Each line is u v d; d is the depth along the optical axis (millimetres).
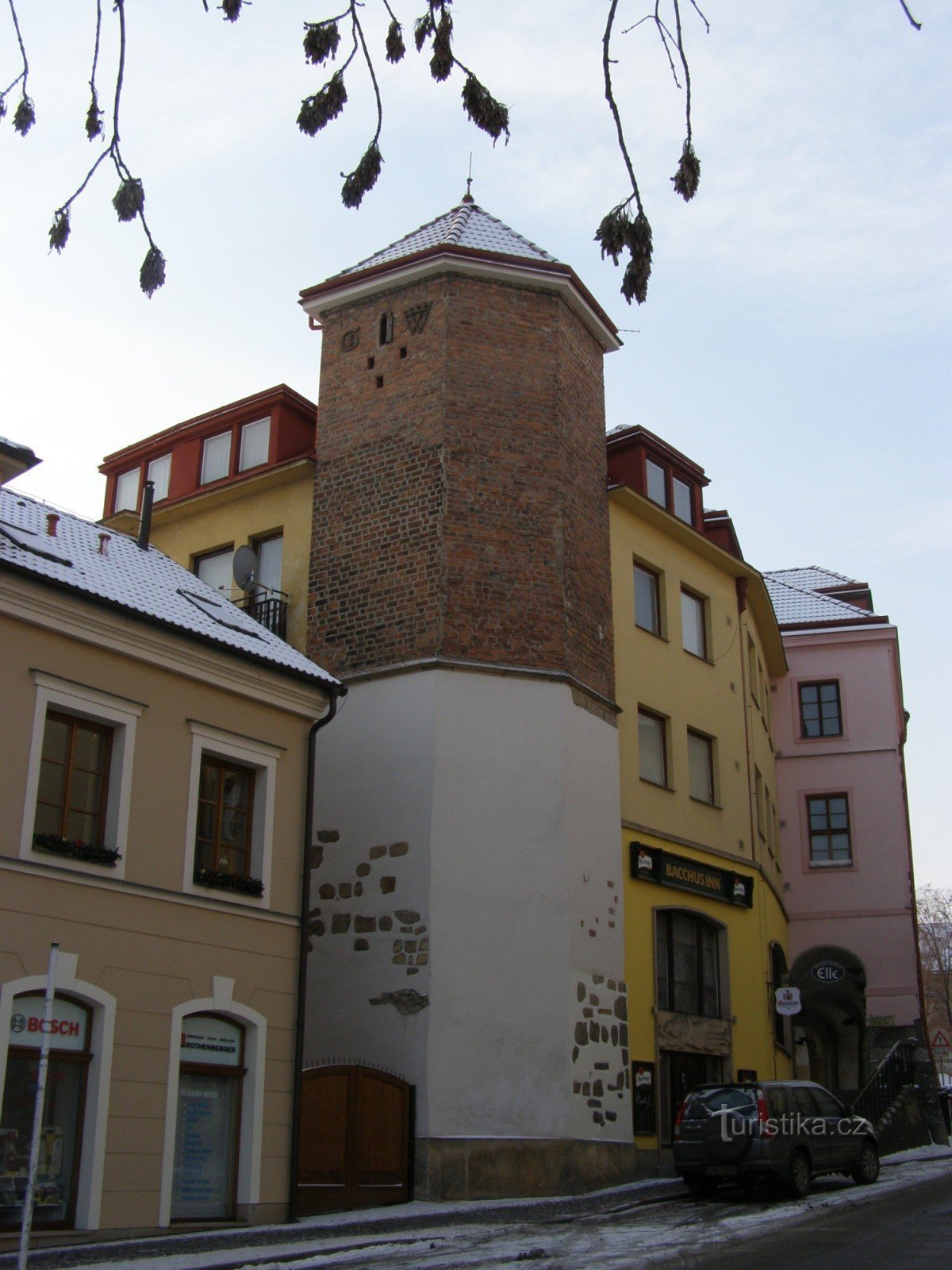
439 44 6410
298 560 23000
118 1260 12414
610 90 5875
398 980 18875
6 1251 12641
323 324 23688
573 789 20484
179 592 18312
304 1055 19344
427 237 24062
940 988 86938
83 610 15055
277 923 16922
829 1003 33344
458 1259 12320
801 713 34656
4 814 13875
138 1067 14656
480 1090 18375
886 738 33719
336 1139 17047
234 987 16062
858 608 37875
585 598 22016
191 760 16219
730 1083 18375
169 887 15547
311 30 6461
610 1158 19547
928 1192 17875
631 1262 11812
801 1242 12953
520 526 21328
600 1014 20000
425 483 21312
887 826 33031
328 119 6500
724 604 28594
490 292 22484
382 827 19812
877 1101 27031
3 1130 13328
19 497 18375
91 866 14664
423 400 21797
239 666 16938
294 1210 16031
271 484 23906
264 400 24766
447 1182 17734
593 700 21656
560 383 22469
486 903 19234
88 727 15266
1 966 13484
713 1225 14758
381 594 21234
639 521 25688
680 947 24203
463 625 20500
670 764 25031
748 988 26000
